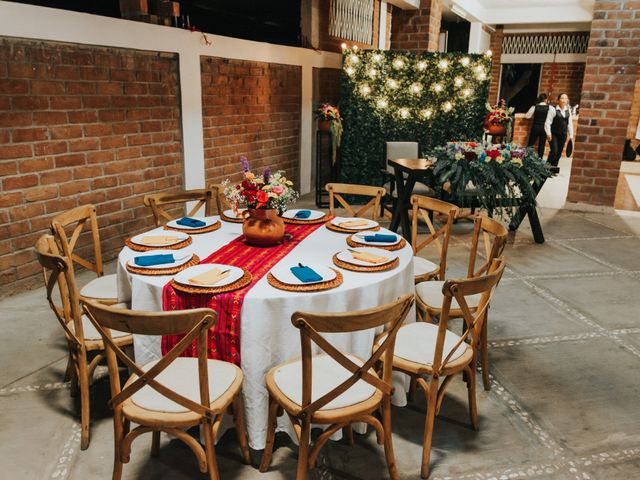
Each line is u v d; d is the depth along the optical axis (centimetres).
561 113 896
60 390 256
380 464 211
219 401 180
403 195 508
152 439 216
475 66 630
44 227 371
